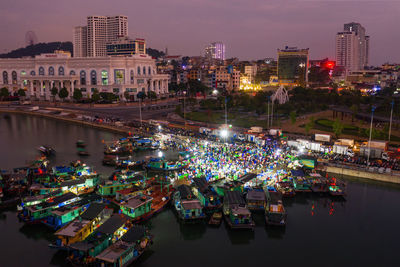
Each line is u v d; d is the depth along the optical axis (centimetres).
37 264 6919
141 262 7038
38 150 15125
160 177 11200
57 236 7131
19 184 10362
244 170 11325
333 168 12212
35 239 7856
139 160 13275
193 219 8475
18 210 8856
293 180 10750
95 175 10706
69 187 9906
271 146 14475
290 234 8200
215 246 7669
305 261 7181
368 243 7862
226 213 8806
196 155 13325
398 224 8706
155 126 19538
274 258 7269
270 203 8725
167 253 7362
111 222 7538
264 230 8369
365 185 11112
